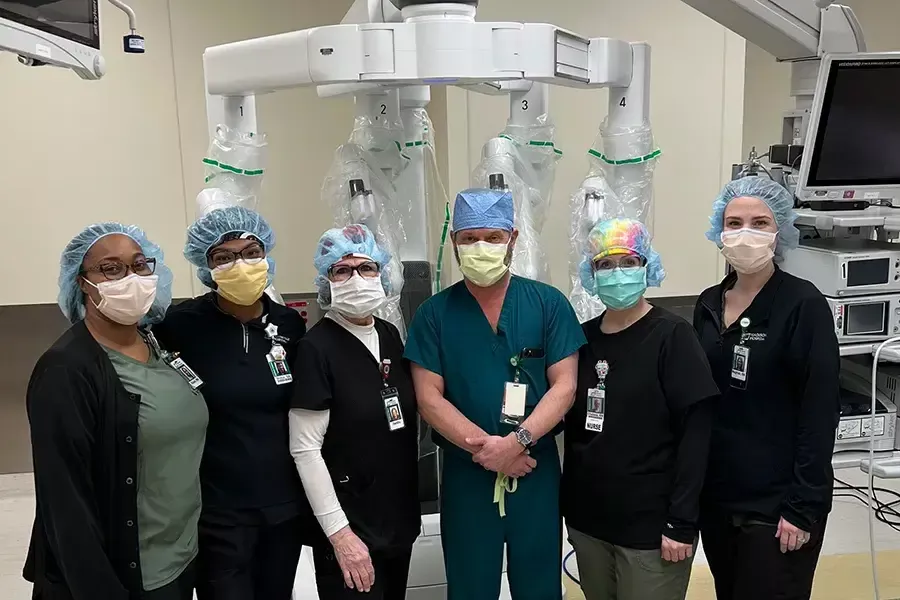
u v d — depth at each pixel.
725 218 1.59
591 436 1.53
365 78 1.48
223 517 1.47
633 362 1.50
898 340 2.00
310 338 1.50
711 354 1.59
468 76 1.45
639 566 1.51
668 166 3.05
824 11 2.05
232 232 1.46
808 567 1.53
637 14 2.89
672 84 2.98
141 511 1.34
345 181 1.94
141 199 3.03
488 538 1.56
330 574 1.53
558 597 1.59
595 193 1.97
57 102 2.90
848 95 2.04
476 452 1.47
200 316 1.53
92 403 1.27
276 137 3.11
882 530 2.62
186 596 1.43
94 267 1.32
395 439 1.52
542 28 1.49
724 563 1.66
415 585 1.92
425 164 2.15
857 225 2.14
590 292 1.61
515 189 2.03
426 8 1.47
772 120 3.68
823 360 1.45
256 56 1.68
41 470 1.23
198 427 1.40
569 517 1.59
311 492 1.45
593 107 2.96
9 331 3.21
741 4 1.98
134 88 2.94
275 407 1.50
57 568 1.32
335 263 1.49
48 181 2.95
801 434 1.47
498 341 1.55
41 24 1.31
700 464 1.46
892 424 2.25
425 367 1.56
